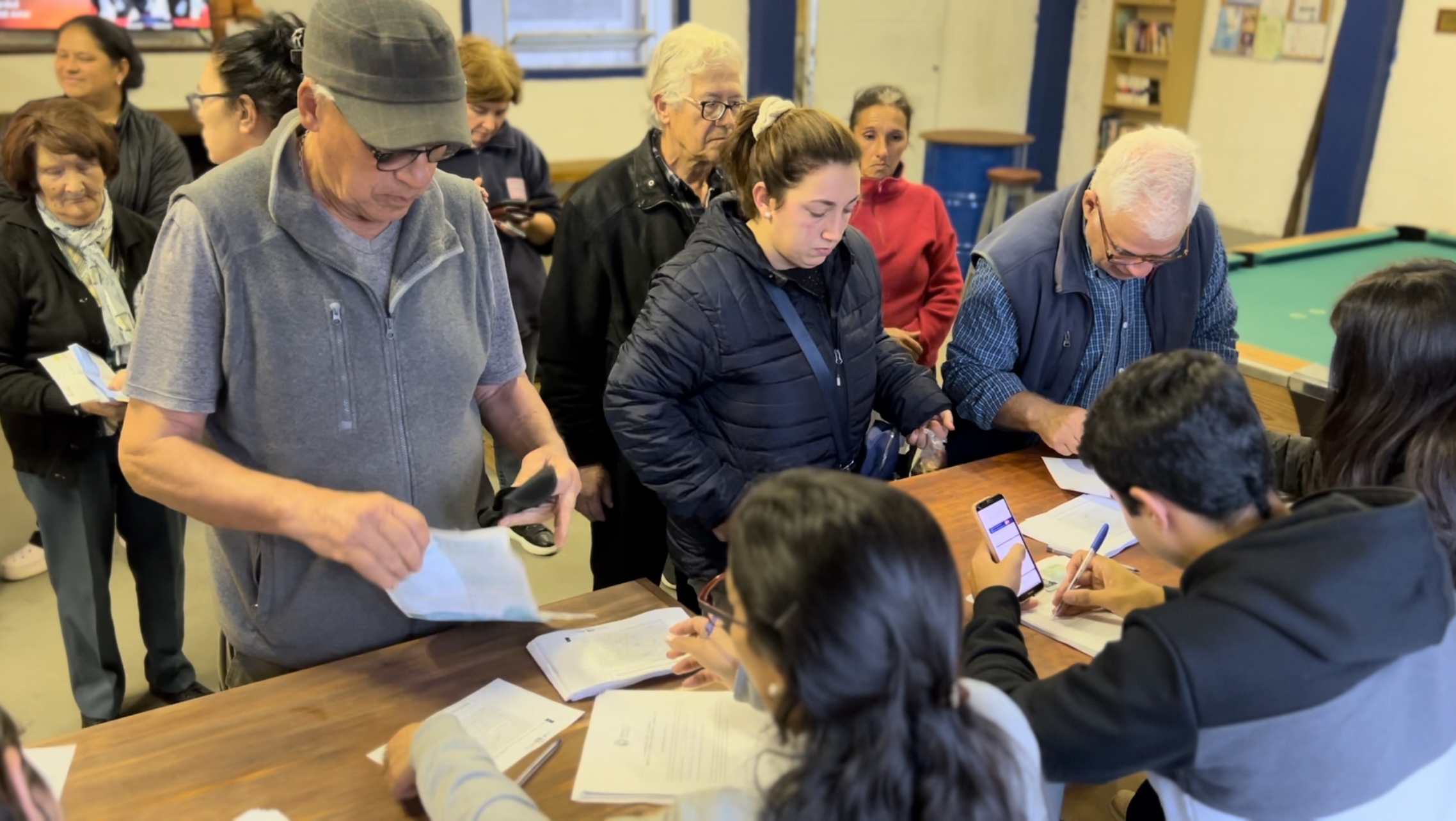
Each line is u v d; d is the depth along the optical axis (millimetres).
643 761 1259
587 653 1465
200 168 5215
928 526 843
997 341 2158
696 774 1239
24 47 4719
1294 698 993
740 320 1788
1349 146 5750
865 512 825
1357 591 987
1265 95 6406
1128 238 1916
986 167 6320
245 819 1129
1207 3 6668
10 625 2998
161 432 1318
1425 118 5488
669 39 2148
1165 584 1712
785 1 6406
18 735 833
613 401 1825
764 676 863
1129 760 1035
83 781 1209
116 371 2258
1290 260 4059
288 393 1367
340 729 1312
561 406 2225
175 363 1305
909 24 7211
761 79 6504
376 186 1282
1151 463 1104
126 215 2328
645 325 1815
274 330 1343
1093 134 7652
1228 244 6672
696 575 2000
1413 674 1060
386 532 1252
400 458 1453
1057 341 2164
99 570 2346
